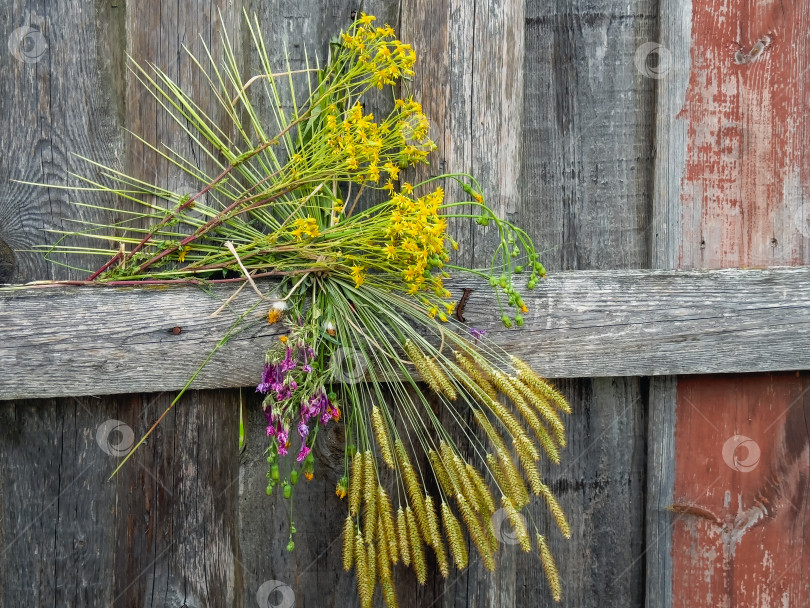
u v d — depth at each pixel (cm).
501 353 141
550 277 141
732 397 146
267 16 143
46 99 140
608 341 142
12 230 140
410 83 141
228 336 136
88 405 142
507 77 141
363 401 138
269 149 139
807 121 145
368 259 137
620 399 147
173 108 140
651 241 144
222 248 138
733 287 142
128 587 143
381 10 143
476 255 141
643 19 145
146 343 138
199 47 141
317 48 144
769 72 144
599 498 147
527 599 147
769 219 145
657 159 144
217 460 143
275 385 133
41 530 142
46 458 142
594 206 145
